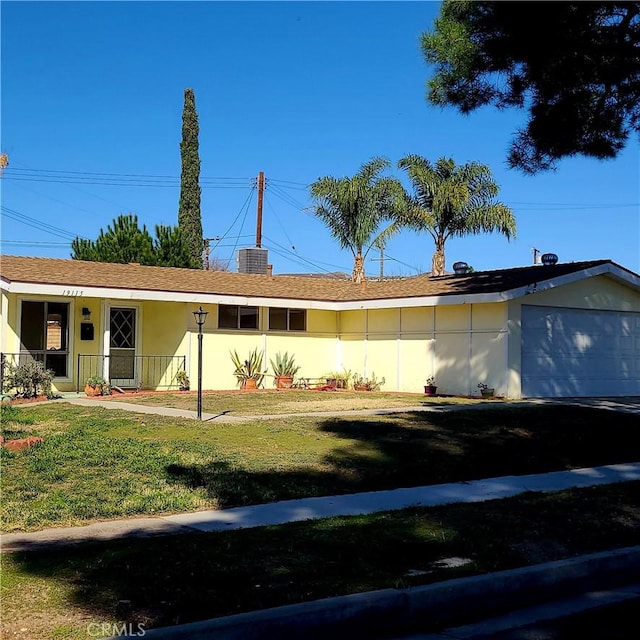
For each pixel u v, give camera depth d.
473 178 34.03
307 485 10.16
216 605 5.74
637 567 7.64
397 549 7.38
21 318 21.05
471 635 5.89
